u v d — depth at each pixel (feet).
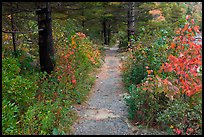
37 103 23.97
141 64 34.01
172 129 20.72
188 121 20.36
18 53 36.65
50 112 22.56
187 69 20.24
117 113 26.43
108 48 89.51
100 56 63.41
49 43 34.45
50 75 32.86
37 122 21.07
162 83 20.97
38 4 32.99
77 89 31.78
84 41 52.70
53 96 27.78
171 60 20.72
